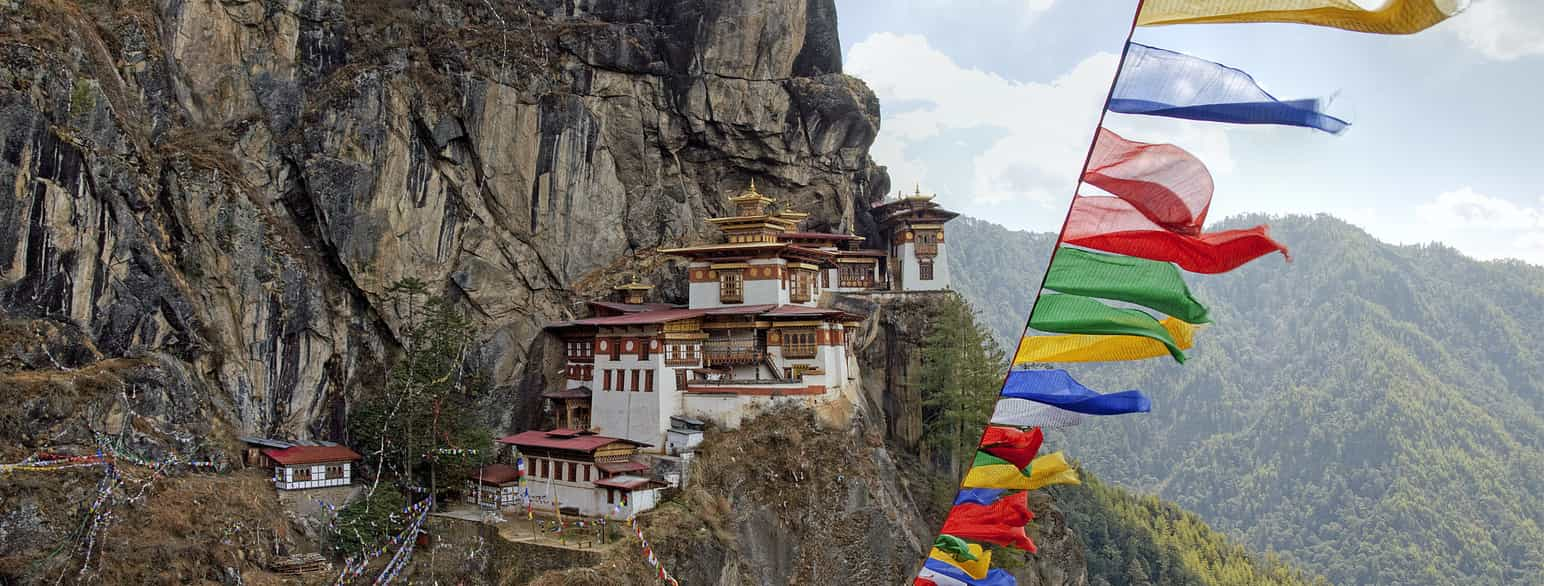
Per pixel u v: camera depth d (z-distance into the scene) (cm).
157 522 6191
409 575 7206
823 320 8506
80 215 7125
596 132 9831
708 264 9238
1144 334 2030
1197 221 1909
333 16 9212
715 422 8219
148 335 7344
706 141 10456
